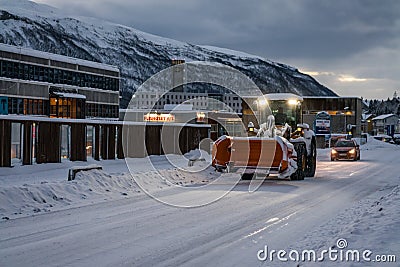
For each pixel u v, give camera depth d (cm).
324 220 927
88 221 892
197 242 738
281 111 1953
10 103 5328
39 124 1864
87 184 1249
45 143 1894
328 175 1975
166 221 902
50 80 5881
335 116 6178
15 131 1808
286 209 1059
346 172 2147
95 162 2102
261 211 1027
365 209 1049
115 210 1015
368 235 743
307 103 6191
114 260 632
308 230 828
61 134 1961
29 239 742
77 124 2052
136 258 643
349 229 801
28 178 1521
